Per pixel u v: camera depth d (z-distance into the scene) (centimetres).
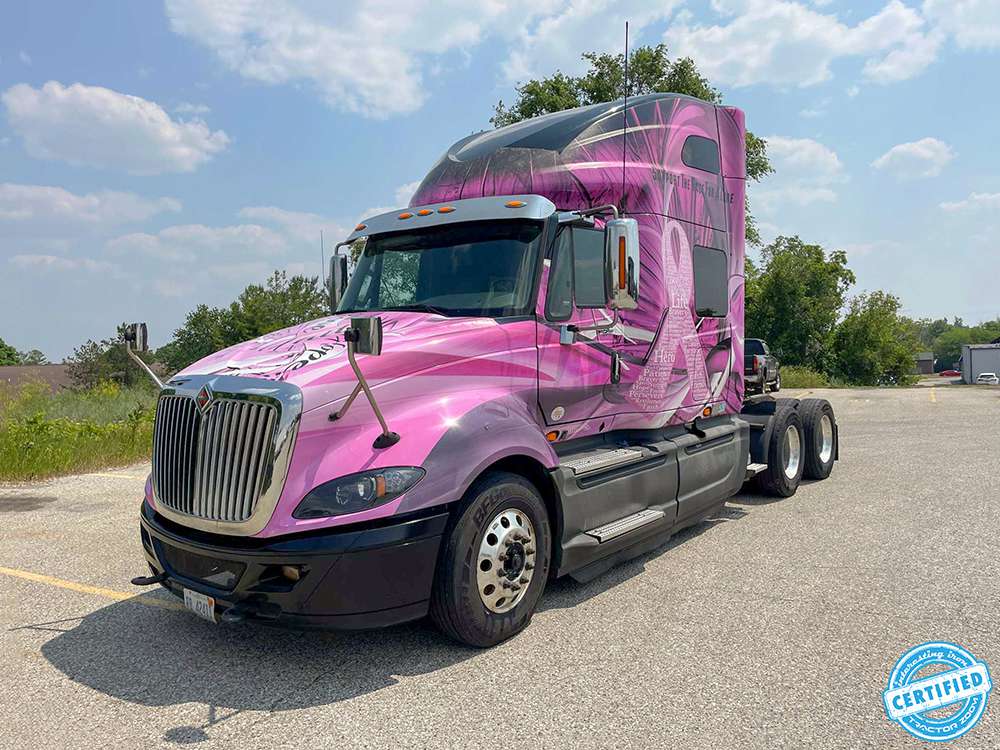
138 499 872
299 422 379
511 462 454
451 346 445
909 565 554
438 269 528
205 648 432
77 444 1141
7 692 379
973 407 1886
